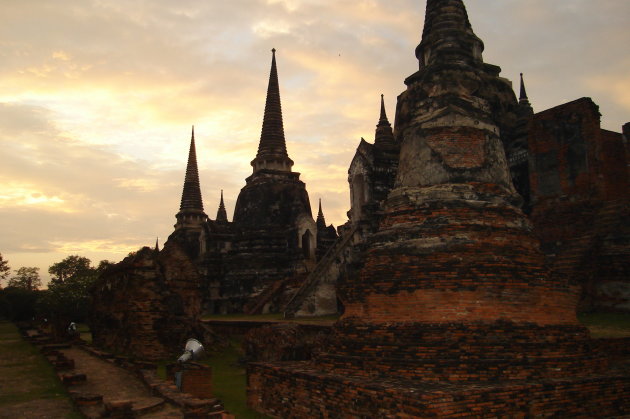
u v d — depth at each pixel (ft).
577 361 35.37
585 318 59.06
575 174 73.10
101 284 98.32
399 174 45.96
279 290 118.62
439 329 34.83
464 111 43.98
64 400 42.47
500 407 29.86
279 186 147.02
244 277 134.41
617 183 75.15
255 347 65.16
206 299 135.74
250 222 145.38
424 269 37.19
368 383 32.35
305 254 136.98
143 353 73.31
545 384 31.60
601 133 74.54
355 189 104.32
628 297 62.13
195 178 189.26
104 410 36.04
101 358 69.77
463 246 37.58
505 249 38.22
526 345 34.50
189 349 48.16
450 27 48.06
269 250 137.18
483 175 42.75
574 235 71.51
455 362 33.17
